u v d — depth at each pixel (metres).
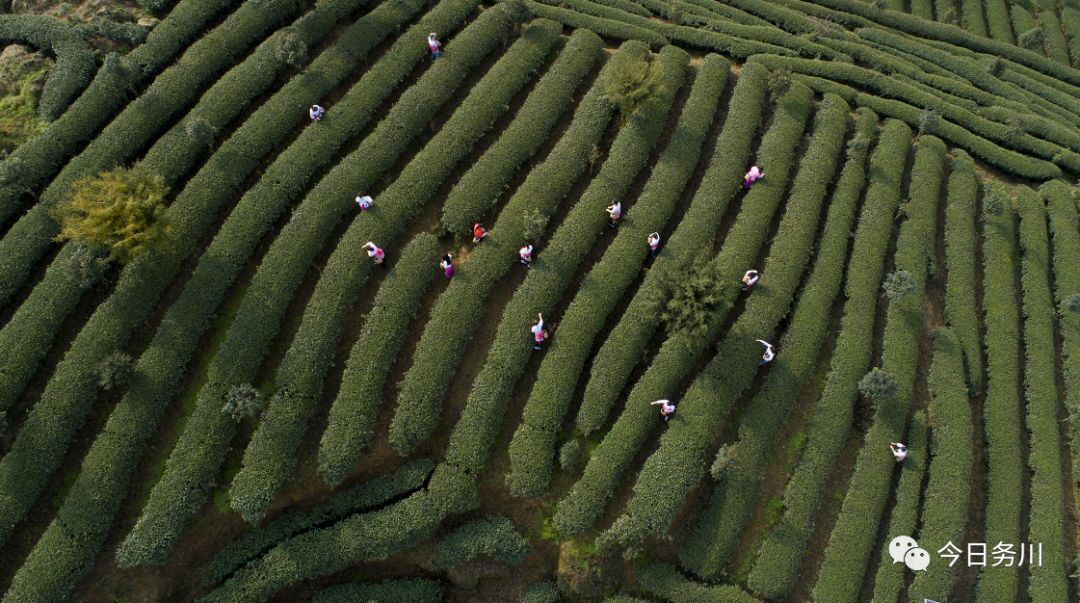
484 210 31.12
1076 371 30.94
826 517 27.44
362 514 26.22
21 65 32.34
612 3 42.12
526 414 27.08
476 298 28.73
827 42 43.50
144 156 31.52
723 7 44.78
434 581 27.58
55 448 24.72
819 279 30.94
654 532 25.67
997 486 28.06
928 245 33.09
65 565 23.20
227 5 35.69
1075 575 26.95
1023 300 32.84
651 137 33.69
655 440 27.91
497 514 27.05
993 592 26.41
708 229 31.33
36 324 26.48
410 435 26.45
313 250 29.11
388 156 31.72
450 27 36.66
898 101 39.44
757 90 36.31
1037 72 50.47
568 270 29.81
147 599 24.38
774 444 28.08
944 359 30.03
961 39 51.44
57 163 30.45
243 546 25.83
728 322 30.27
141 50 33.22
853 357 29.30
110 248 27.36
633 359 28.27
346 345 28.23
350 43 34.78
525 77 35.25
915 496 27.33
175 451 25.00
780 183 33.34
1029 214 35.44
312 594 26.91
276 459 25.31
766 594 25.66
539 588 26.73
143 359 26.19
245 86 32.75
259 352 26.97
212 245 28.61
